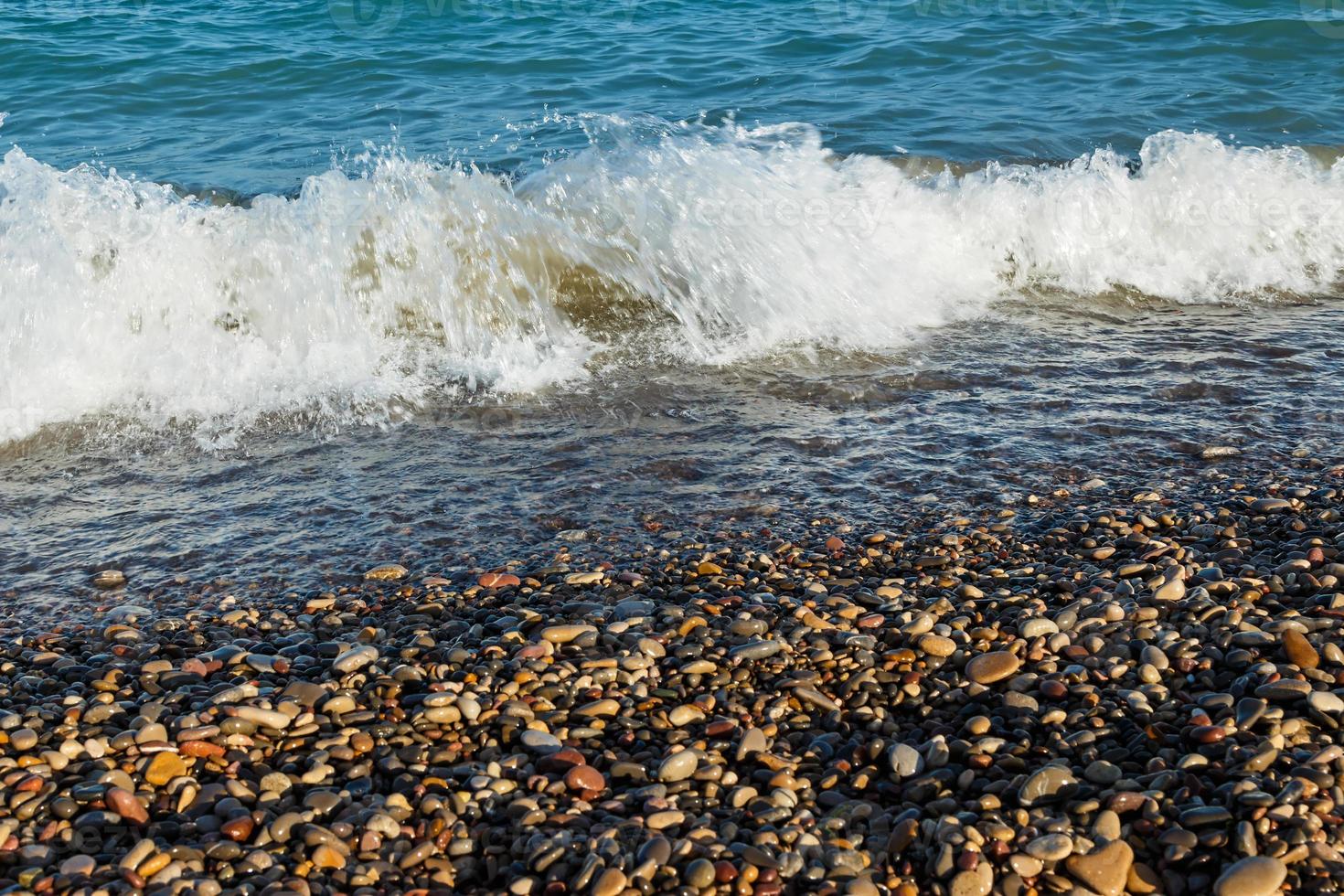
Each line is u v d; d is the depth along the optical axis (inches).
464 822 110.1
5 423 211.6
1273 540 160.6
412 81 405.1
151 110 377.7
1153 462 192.1
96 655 143.8
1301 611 137.6
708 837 106.4
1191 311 261.9
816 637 139.7
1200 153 301.3
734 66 418.9
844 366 234.4
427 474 196.1
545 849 104.9
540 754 119.6
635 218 264.4
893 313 256.5
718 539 171.9
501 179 293.7
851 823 109.2
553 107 375.6
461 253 254.1
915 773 115.0
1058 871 102.1
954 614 144.2
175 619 154.5
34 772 115.5
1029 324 254.4
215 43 445.1
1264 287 273.3
